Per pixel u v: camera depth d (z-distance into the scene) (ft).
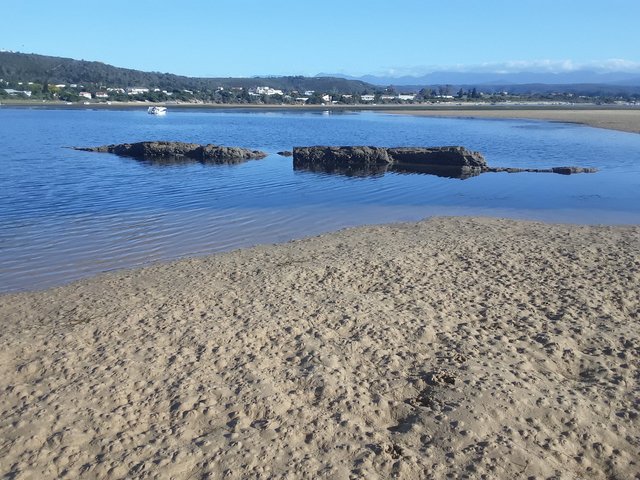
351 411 23.65
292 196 80.79
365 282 39.29
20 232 58.39
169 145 126.31
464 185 90.99
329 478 19.79
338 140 172.76
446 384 25.26
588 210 70.38
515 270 41.32
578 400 24.12
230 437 21.86
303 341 29.50
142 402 24.17
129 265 47.83
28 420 22.80
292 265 43.47
